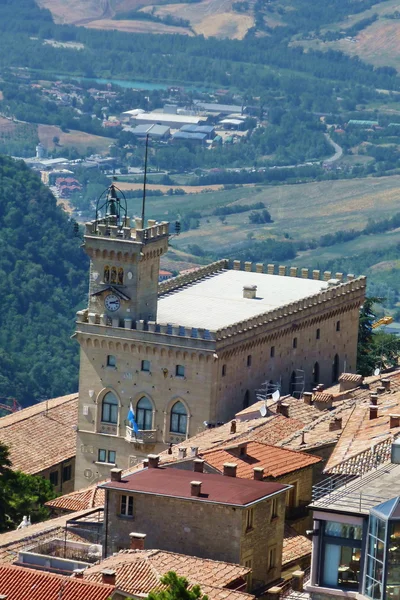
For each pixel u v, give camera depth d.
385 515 159.00
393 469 178.12
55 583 180.12
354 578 162.75
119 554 194.62
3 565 185.50
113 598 180.12
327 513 163.12
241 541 199.88
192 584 184.62
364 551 161.25
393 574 158.62
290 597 189.50
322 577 163.38
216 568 192.75
